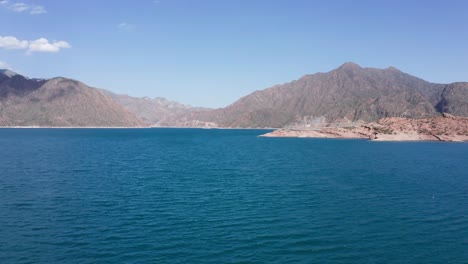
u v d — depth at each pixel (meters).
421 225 37.38
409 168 80.56
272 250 30.52
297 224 37.19
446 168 80.81
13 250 29.84
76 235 33.31
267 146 160.25
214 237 33.19
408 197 49.69
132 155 110.62
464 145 165.00
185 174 70.19
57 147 141.50
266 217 39.44
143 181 61.44
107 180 62.09
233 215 40.09
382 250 30.95
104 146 151.50
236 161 95.25
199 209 42.50
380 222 38.19
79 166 80.81
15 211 40.91
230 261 28.34
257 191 53.19
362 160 97.88
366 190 54.38
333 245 31.81
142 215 39.81
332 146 158.50
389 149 139.88
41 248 30.31
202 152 125.69
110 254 29.28
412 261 29.00
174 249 30.41
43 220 37.62
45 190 52.75
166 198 48.06
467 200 48.09
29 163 85.38
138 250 30.11
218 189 54.59
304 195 50.56
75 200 46.47
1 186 55.53
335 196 50.03
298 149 141.00
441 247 31.73
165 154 116.12
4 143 163.88
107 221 37.50
